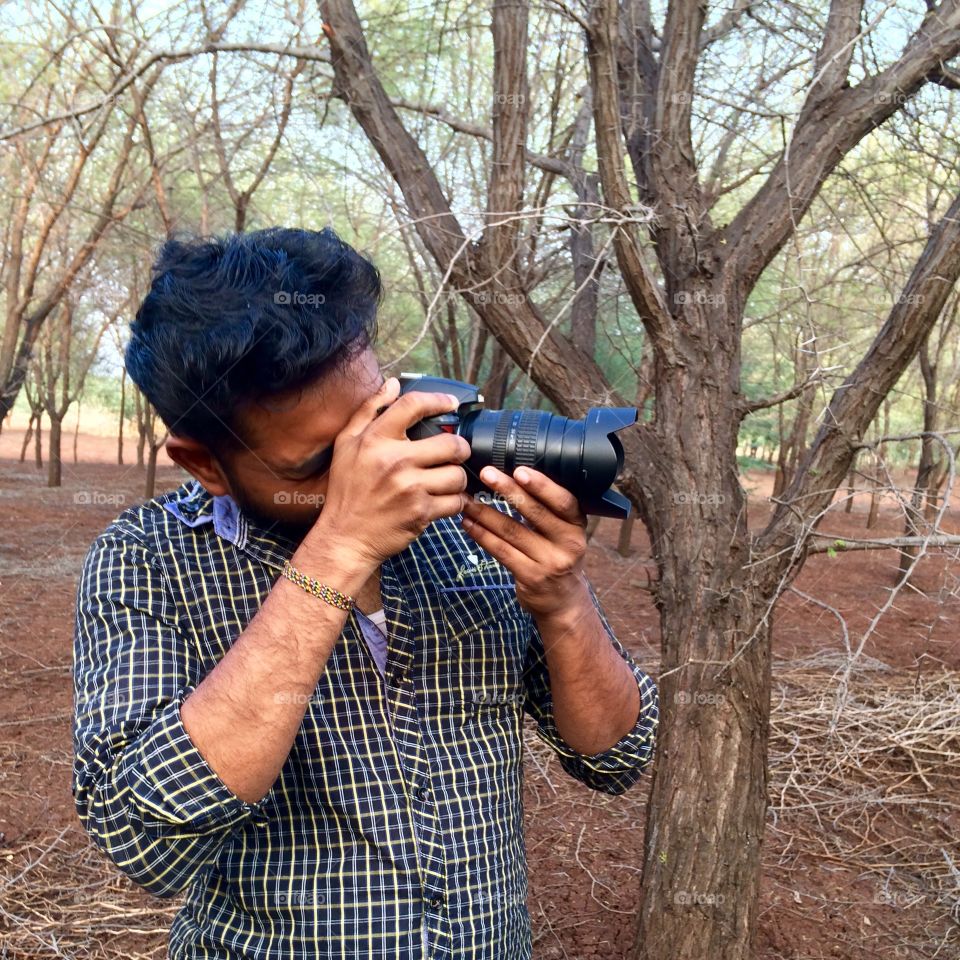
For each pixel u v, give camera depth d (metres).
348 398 0.83
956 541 1.78
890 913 2.93
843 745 3.98
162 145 5.93
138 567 0.94
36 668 4.55
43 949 2.58
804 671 4.87
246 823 0.93
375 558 0.81
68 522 8.32
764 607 2.04
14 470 12.26
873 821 3.52
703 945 2.02
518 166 2.12
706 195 2.32
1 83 5.12
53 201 5.61
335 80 2.31
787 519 2.04
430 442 0.80
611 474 0.87
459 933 0.94
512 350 2.19
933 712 4.21
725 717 2.02
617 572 7.09
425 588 1.00
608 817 3.50
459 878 0.95
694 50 2.03
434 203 2.22
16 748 3.71
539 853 3.22
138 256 5.40
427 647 0.98
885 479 2.09
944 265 1.88
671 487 2.08
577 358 2.20
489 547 0.92
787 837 3.40
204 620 0.93
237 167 5.28
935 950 2.73
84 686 0.89
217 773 0.79
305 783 0.92
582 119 3.53
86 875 2.94
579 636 0.98
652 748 1.13
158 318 0.80
